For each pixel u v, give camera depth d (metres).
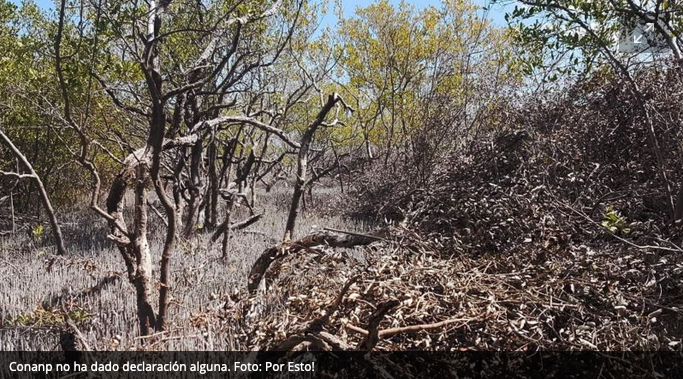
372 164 11.60
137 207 4.45
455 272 4.15
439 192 6.23
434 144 9.89
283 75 9.95
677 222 4.44
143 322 4.36
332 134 14.39
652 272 3.94
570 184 5.58
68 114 4.23
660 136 5.57
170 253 4.25
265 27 7.55
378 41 12.86
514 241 4.68
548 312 3.82
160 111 4.01
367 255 4.92
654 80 5.75
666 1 4.86
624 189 5.54
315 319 3.82
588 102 6.52
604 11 4.85
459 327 3.75
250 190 10.52
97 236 8.74
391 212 9.43
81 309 4.64
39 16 8.27
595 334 3.57
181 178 9.06
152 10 4.29
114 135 8.88
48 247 7.84
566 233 4.54
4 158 9.92
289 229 6.23
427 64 12.53
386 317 3.84
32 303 5.21
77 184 11.68
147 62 4.02
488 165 6.62
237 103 9.11
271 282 4.95
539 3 4.87
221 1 6.88
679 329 3.86
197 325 4.31
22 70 6.63
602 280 4.02
